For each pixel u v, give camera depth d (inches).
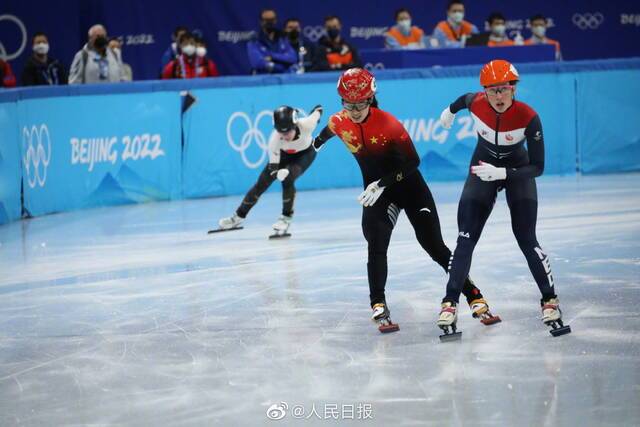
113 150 927.7
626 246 642.8
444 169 1029.2
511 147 449.1
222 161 983.6
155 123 951.0
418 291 543.5
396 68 1066.1
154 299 549.0
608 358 406.3
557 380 380.8
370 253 461.1
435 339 446.9
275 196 975.6
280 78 990.4
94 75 987.3
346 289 555.8
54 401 379.2
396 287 555.5
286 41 1061.8
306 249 681.6
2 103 812.6
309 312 507.2
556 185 959.6
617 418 338.6
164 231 781.9
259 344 449.7
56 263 663.8
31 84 983.6
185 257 668.1
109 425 350.3
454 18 1111.6
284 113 698.8
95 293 569.9
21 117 841.5
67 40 1125.1
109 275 618.5
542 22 1129.4
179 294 559.5
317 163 1010.1
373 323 480.4
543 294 450.0
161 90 952.3
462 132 1027.3
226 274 608.1
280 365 415.5
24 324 504.1
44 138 872.3
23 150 846.5
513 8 1268.5
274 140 726.5
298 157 733.9
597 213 778.8
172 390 386.9
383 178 443.5
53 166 884.0
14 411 369.1
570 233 696.4
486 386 377.7
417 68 1036.5
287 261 642.2
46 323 504.4
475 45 1076.5
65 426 351.3
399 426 339.3
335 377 396.2
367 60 1085.8
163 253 685.9
